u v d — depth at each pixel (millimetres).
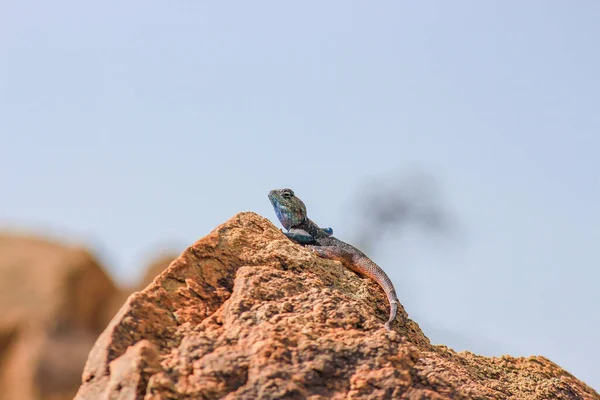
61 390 39031
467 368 19188
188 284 16625
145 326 15312
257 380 14055
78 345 41719
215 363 14344
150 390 13445
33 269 42594
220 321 15867
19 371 38812
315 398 14031
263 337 14945
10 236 47719
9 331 40500
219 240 18141
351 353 14859
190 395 13656
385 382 14445
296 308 16266
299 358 14609
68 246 46781
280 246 18688
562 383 19578
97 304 44938
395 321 19016
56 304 42219
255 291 16484
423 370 15219
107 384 14211
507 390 18250
